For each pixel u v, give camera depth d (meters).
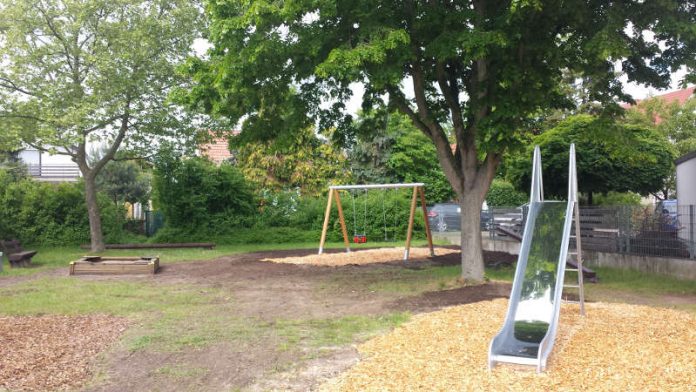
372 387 5.08
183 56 19.20
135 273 13.36
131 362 5.96
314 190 30.23
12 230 21.81
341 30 10.22
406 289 10.70
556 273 7.09
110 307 9.01
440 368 5.61
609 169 18.75
